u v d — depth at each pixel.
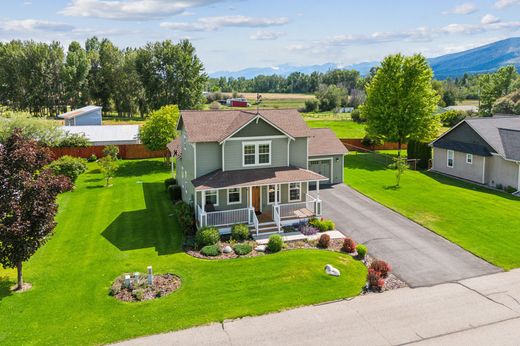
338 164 40.50
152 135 47.28
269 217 29.16
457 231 27.75
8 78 93.62
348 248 24.67
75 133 54.06
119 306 18.69
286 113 32.88
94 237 27.16
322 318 17.88
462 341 16.30
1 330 16.81
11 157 19.62
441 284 20.89
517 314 18.09
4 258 19.39
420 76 50.19
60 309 18.44
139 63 85.88
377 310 18.50
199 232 25.33
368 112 53.44
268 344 16.09
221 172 28.67
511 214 30.97
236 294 19.72
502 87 104.38
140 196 36.88
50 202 20.00
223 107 122.38
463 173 42.88
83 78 98.44
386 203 33.84
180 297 19.44
